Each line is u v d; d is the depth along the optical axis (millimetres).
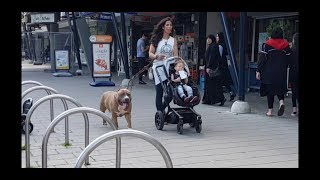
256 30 14984
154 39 8367
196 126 8008
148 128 8445
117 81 17906
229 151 6707
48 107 10844
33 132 7988
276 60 9375
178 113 7938
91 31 22031
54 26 26109
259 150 6773
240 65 10289
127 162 6059
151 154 6492
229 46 10789
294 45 9383
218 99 11195
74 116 9578
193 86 8078
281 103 9609
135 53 21031
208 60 11172
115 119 8172
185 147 6941
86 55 20016
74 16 20594
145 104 11578
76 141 7309
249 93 13945
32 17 25828
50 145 7023
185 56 16859
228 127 8586
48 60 31641
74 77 19844
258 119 9477
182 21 17828
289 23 13727
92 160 6160
